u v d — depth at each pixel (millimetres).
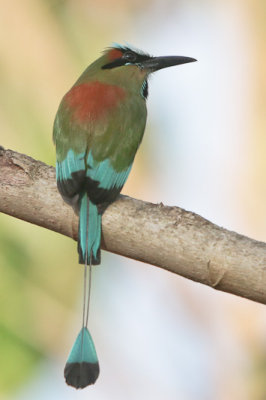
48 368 11953
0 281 11602
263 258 7441
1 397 11422
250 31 15031
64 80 13625
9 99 13016
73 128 9398
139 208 7953
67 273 11984
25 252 11648
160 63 11008
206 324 13789
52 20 13828
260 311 13656
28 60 13508
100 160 9180
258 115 14703
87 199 8320
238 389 13500
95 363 8156
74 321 12312
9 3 13602
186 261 7660
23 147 12414
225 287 7629
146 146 14227
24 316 11672
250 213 14305
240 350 13719
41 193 8242
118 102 9758
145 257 7918
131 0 14742
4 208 8344
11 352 11539
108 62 10758
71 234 8359
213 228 7656
